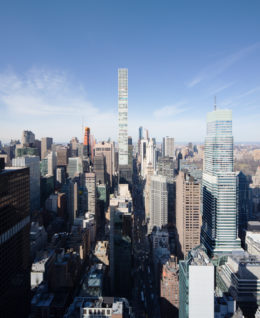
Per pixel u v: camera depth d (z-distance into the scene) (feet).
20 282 466.70
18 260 458.09
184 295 453.58
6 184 414.82
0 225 396.16
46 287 651.66
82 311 443.73
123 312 453.99
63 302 613.93
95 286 654.94
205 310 414.41
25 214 487.61
